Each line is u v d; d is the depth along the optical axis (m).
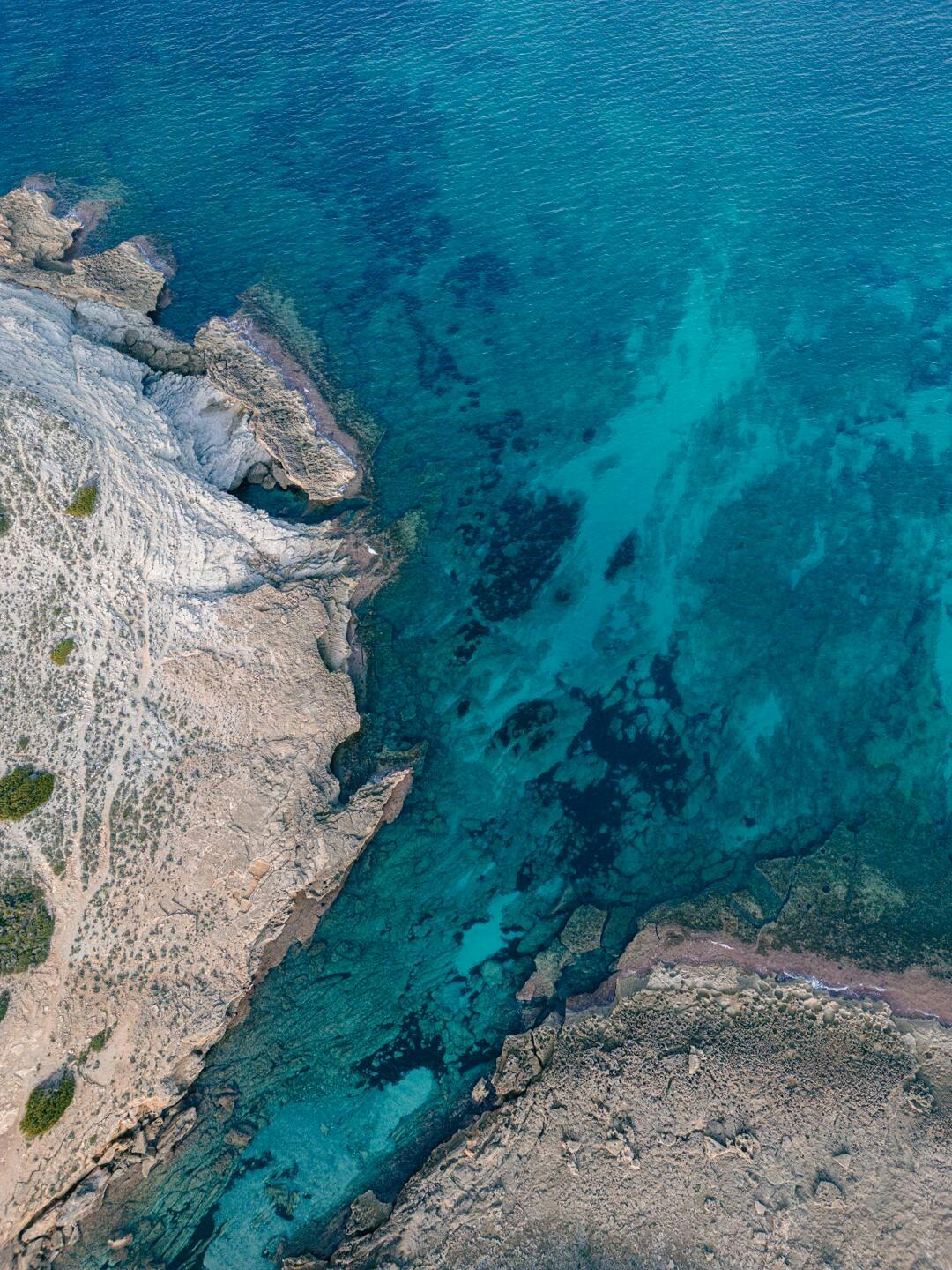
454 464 59.75
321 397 61.59
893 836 46.41
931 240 71.94
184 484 51.62
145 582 47.53
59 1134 37.50
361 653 51.69
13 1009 38.16
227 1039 41.53
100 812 42.50
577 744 49.56
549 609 54.16
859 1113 38.47
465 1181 37.81
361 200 74.44
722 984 42.06
